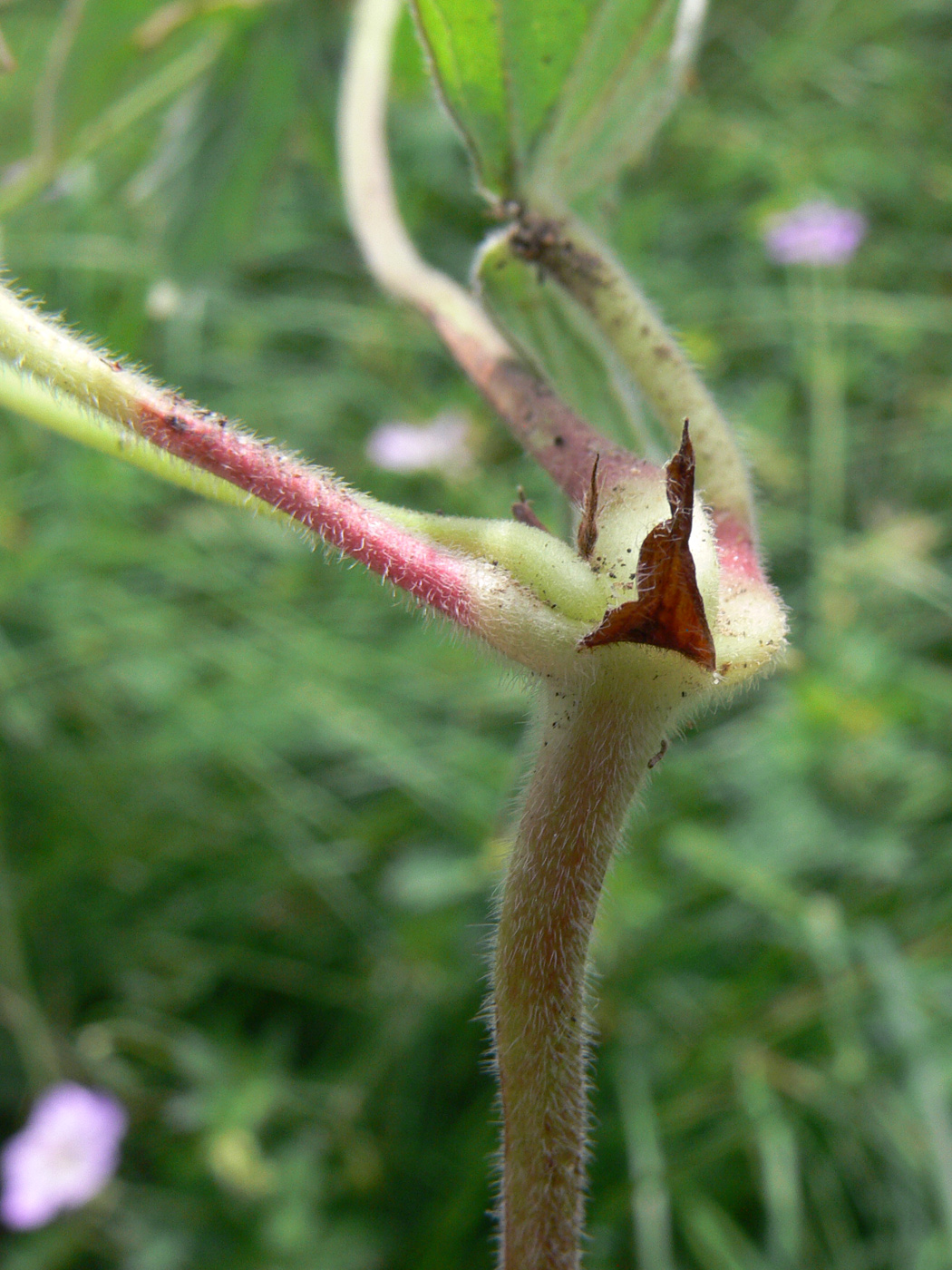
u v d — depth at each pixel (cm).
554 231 9
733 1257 16
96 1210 18
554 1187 7
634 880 19
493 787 20
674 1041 18
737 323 28
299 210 29
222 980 20
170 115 18
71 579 23
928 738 20
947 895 18
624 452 7
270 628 23
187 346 26
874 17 32
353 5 19
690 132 30
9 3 17
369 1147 18
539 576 7
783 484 25
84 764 21
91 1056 19
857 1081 17
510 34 9
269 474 7
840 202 29
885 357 27
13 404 9
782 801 20
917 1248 16
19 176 17
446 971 19
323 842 21
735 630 7
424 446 24
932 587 22
